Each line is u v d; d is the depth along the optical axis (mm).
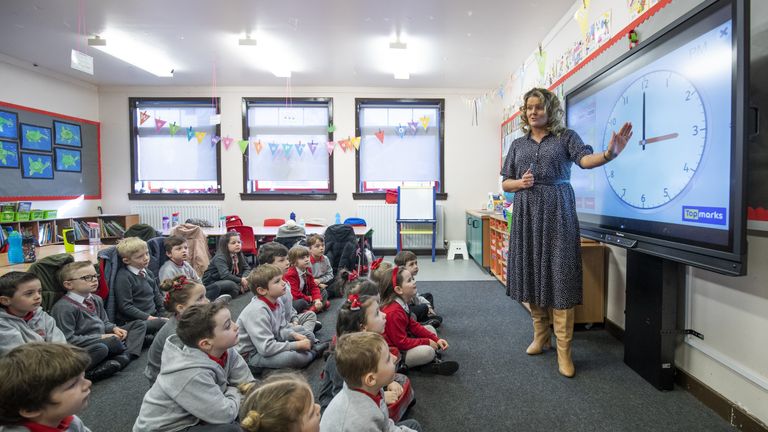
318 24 3734
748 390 1552
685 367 1902
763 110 1405
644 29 2129
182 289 1783
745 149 1305
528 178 2053
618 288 2576
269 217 6082
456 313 3148
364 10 3438
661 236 1746
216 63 4887
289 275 3043
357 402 1167
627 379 2027
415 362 2078
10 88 4734
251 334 2066
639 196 1910
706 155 1482
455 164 6055
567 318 2076
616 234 2096
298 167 6105
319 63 4879
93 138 5875
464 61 4758
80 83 5664
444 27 3777
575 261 2053
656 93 1778
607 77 2219
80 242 5168
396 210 6004
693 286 1834
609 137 2188
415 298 2869
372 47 4328
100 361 2148
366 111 6078
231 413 1388
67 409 1032
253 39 4070
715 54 1433
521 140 2242
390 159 6113
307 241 3689
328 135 6043
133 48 4348
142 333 2514
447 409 1764
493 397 1865
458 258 5809
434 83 5754
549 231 2057
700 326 1795
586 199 2482
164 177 6090
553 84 3686
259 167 6086
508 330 2766
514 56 4562
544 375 2084
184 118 6039
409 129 6082
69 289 2211
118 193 6055
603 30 2654
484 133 6020
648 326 1977
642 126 1884
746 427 1546
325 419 1177
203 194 6027
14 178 4797
